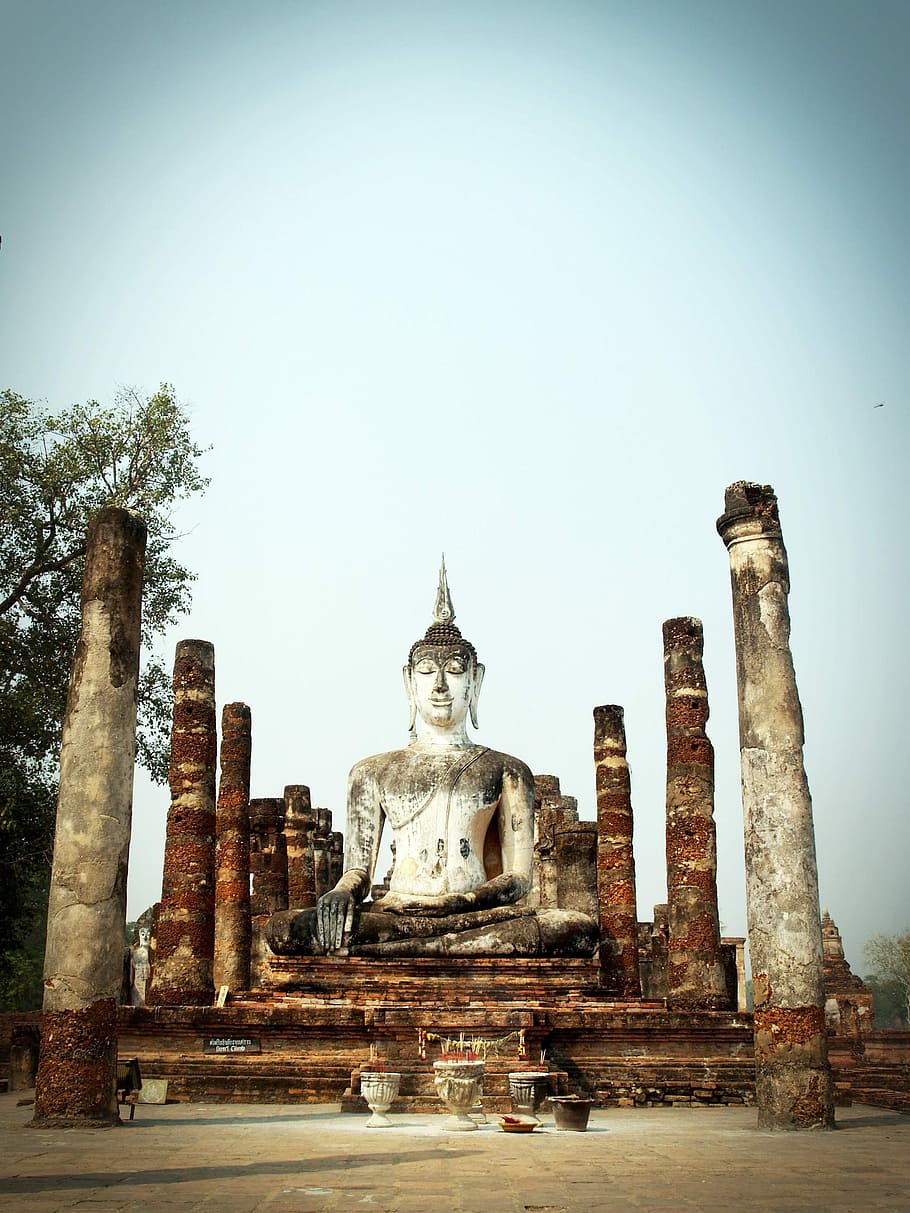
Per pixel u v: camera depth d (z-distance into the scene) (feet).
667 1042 56.29
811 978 43.57
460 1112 43.11
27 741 85.35
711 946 64.18
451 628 83.35
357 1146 36.45
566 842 87.15
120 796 43.83
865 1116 48.11
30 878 91.86
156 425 91.81
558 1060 55.57
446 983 64.18
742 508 48.32
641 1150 36.06
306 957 66.80
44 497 86.99
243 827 83.30
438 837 75.41
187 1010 55.93
